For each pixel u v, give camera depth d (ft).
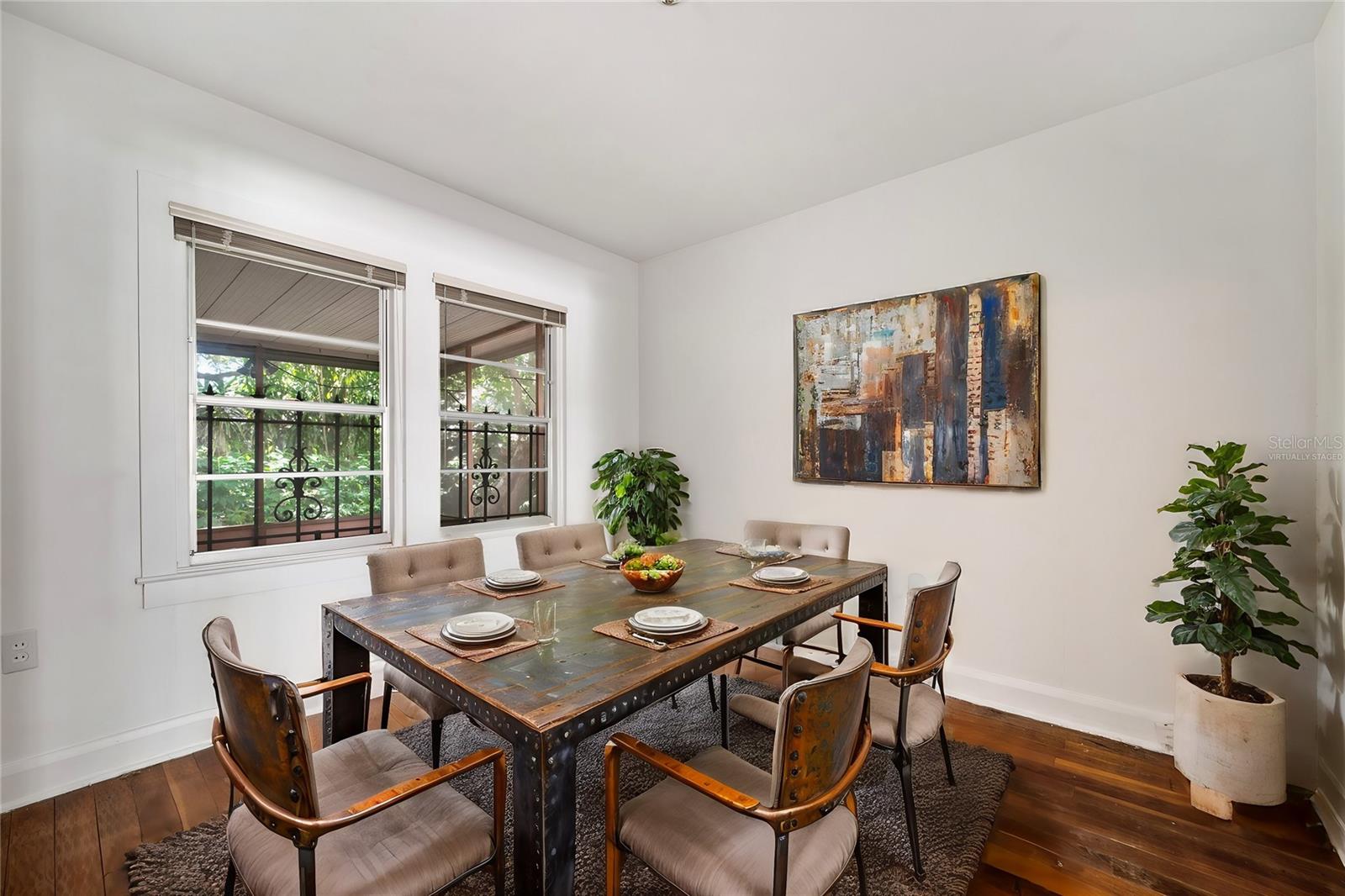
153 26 6.95
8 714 6.72
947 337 9.95
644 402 15.30
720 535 13.57
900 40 7.16
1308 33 7.00
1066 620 8.89
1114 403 8.52
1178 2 6.51
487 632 5.18
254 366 9.01
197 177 8.18
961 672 9.85
